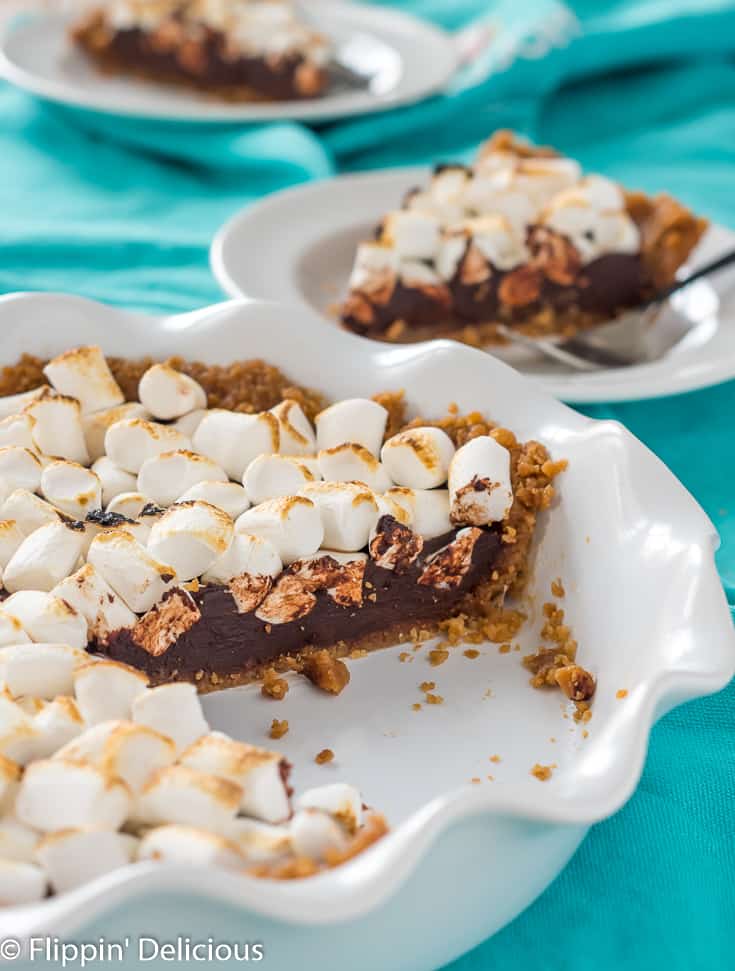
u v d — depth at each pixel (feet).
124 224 1.82
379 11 2.23
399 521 1.27
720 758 1.19
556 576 1.27
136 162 1.98
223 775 1.02
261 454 1.31
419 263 1.62
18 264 1.71
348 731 1.20
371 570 1.27
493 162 1.73
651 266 1.66
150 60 2.07
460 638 1.29
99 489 1.27
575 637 1.24
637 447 1.24
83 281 1.68
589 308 1.67
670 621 1.12
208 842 0.98
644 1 2.32
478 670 1.26
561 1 2.34
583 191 1.65
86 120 2.01
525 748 1.18
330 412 1.34
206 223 1.84
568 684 1.21
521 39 2.09
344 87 2.07
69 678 1.10
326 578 1.25
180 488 1.28
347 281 1.70
